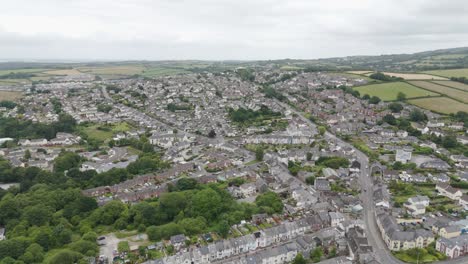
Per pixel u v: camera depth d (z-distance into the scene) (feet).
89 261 632.79
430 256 642.22
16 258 639.35
